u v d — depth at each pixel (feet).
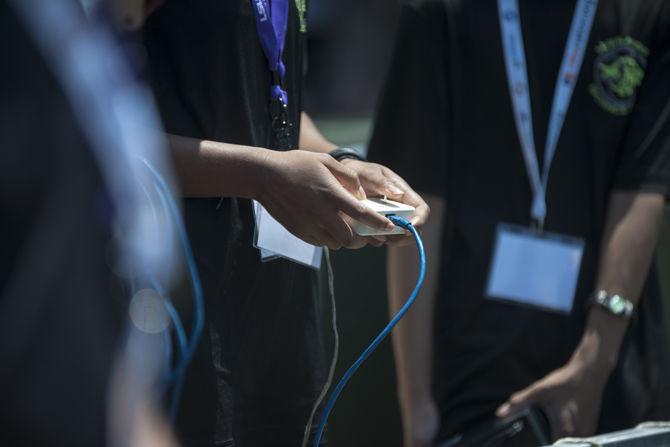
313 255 17.07
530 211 22.94
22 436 6.86
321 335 17.98
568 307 23.22
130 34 13.05
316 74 87.15
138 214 7.59
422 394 23.02
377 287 27.14
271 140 16.80
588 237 23.39
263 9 16.26
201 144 14.87
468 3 22.66
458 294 23.06
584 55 22.94
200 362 15.29
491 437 22.40
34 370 6.85
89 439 6.96
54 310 6.91
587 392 22.74
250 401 16.44
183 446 15.11
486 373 22.94
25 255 6.91
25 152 6.97
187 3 15.58
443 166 22.94
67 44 7.29
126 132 7.72
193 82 15.67
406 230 15.06
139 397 7.35
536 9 22.86
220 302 15.83
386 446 27.71
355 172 15.19
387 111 23.36
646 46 23.25
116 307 7.34
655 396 23.58
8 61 7.08
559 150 23.00
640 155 23.18
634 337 23.81
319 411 17.66
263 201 14.96
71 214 7.01
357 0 87.40
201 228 15.69
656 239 23.21
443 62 22.82
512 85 22.76
